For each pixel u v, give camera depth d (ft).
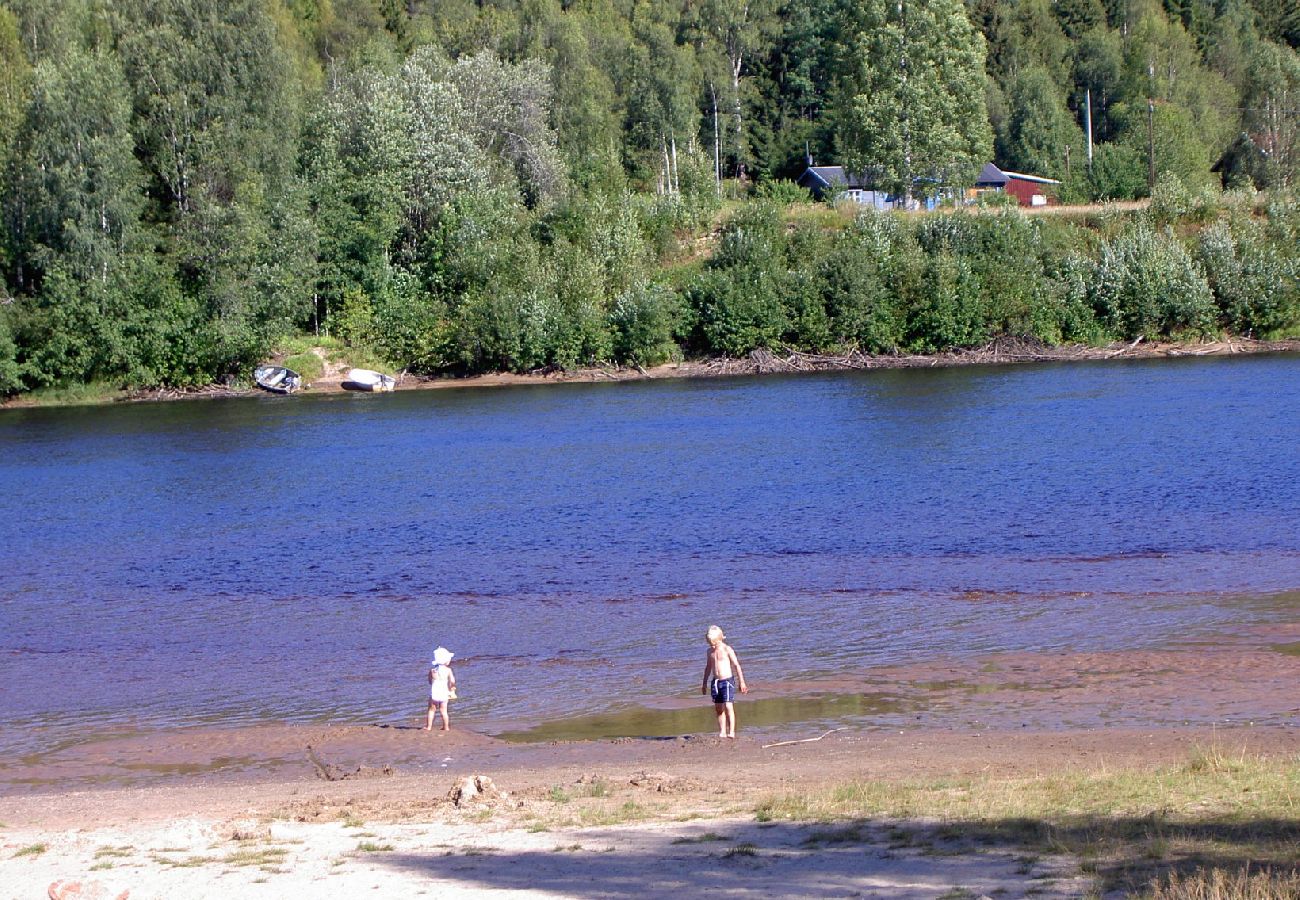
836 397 215.10
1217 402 184.55
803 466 147.64
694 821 45.55
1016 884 35.70
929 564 99.50
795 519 118.93
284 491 145.48
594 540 113.80
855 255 269.23
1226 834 39.45
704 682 63.77
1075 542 104.32
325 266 268.41
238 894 39.09
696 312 271.28
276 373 255.09
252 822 48.75
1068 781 48.52
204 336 249.55
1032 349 265.34
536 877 39.29
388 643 84.74
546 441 177.47
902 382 233.55
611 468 151.94
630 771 56.49
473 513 128.26
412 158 280.10
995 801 45.68
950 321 264.72
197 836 46.75
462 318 264.52
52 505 141.38
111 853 44.86
